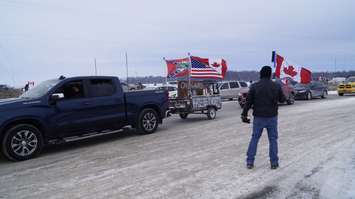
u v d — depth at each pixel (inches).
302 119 443.2
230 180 179.9
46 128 267.1
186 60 465.1
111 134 367.6
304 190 161.6
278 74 703.7
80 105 289.7
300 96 899.4
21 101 256.7
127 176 194.1
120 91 330.0
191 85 469.7
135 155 250.5
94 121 301.1
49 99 270.8
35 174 207.3
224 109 666.2
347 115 469.7
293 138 299.6
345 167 198.4
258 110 199.9
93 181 186.9
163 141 308.7
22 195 168.4
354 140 280.2
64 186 180.1
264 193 159.2
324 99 920.9
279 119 453.4
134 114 343.3
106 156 251.6
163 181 181.8
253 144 202.8
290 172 191.8
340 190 160.2
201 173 195.0
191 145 283.3
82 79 299.7
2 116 241.4
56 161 242.2
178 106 464.8
